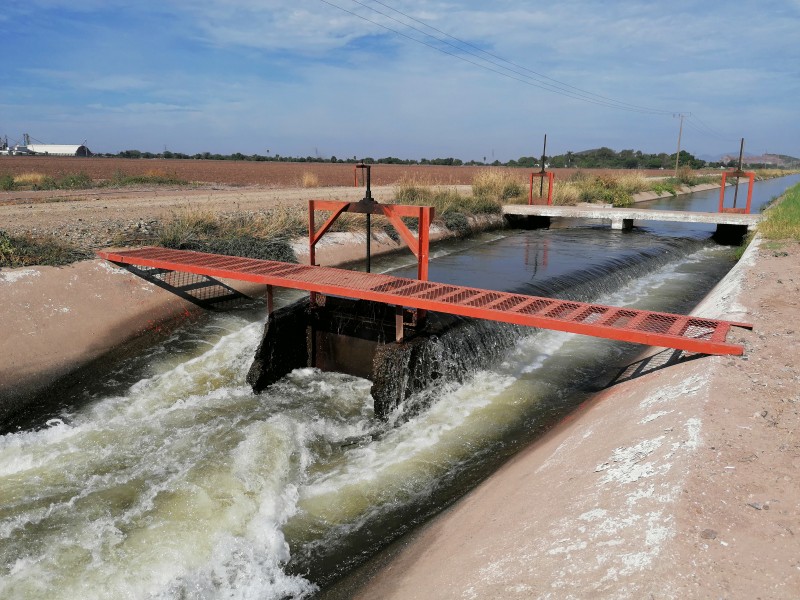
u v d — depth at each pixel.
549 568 3.28
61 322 8.88
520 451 6.07
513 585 3.23
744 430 4.37
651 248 17.69
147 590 4.53
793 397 4.93
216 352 9.35
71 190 26.89
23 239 10.86
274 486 5.84
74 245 11.33
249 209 18.38
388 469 6.14
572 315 6.80
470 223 20.53
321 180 40.66
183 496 5.70
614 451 4.56
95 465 6.34
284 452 6.52
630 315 6.93
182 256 10.15
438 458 6.32
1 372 7.76
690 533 3.24
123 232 12.99
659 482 3.81
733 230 21.14
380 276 8.53
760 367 5.60
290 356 8.90
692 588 2.84
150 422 7.32
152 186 31.30
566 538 3.53
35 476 6.16
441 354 7.97
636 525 3.42
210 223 14.39
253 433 6.92
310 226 9.10
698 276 15.60
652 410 5.14
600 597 2.92
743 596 2.78
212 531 5.18
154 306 10.19
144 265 10.03
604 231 22.38
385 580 4.10
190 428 7.16
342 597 4.15
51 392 7.96
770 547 3.11
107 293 9.83
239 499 5.62
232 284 11.73
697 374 5.61
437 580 3.66
